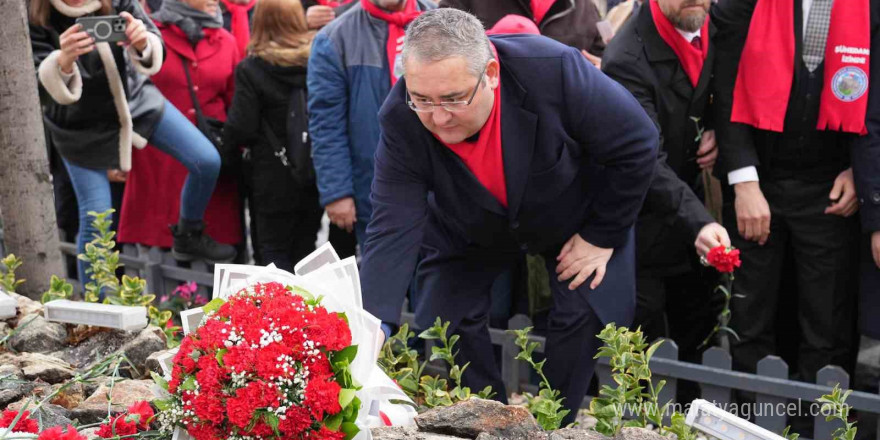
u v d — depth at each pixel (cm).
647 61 376
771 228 391
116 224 556
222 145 498
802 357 395
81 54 410
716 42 384
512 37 275
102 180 456
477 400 221
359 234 450
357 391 200
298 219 497
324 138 438
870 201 362
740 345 403
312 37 474
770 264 394
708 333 438
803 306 392
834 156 379
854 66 359
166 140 467
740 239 397
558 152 277
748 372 403
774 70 371
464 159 273
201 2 499
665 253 398
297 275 213
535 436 214
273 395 185
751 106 376
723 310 423
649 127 281
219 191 519
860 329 382
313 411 187
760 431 202
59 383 261
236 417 182
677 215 369
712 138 397
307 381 188
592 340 305
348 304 208
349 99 435
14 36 356
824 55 366
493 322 442
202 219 500
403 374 279
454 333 322
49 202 374
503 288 438
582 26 440
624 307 306
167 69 498
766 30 372
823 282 385
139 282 333
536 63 267
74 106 434
